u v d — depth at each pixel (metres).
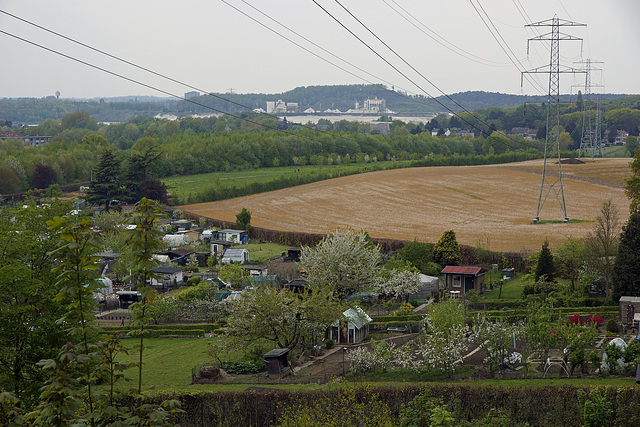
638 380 35.69
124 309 77.25
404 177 183.38
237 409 35.28
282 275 89.62
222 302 70.44
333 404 32.59
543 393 32.84
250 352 52.28
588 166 185.00
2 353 35.34
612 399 31.98
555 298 66.44
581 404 31.69
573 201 142.38
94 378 14.53
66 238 14.34
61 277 14.19
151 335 64.94
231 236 117.69
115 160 163.62
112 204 163.25
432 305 51.91
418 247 87.69
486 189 162.62
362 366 44.94
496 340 42.06
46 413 13.30
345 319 55.53
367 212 144.12
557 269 77.81
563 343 40.97
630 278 60.94
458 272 78.44
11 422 13.92
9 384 36.50
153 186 160.00
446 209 143.38
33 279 37.25
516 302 67.62
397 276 75.62
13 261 37.12
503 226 120.62
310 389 37.59
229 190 170.25
